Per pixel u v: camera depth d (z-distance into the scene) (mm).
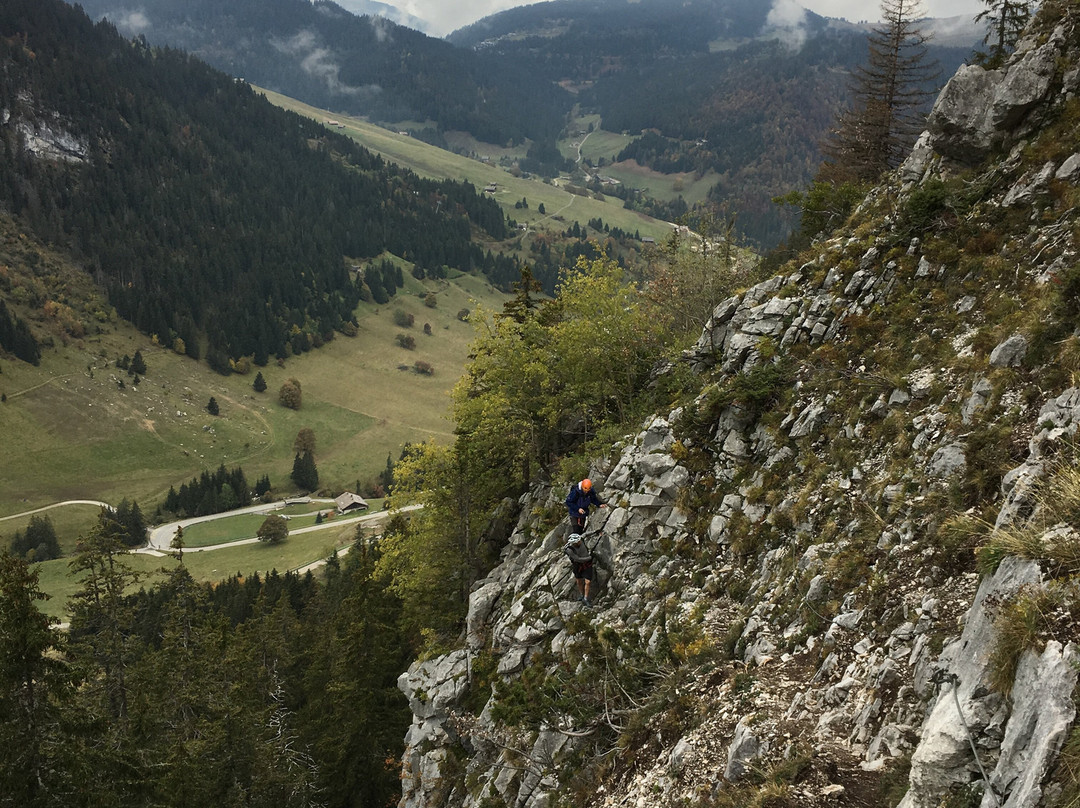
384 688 39844
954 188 17344
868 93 35625
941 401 12477
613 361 30203
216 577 128875
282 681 48719
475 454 32781
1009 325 11977
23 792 18250
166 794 27438
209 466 185250
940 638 7910
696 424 19859
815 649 10562
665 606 16141
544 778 14289
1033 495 7180
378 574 34781
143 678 35938
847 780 7457
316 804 36281
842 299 18656
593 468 24766
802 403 16922
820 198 29109
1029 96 16250
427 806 23062
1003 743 5266
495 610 26562
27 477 163875
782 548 13875
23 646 18109
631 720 12531
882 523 11219
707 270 39094
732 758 9031
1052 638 5348
